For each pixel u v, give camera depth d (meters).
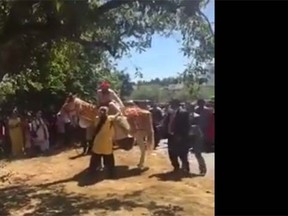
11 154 11.18
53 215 5.11
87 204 5.59
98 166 7.68
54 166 8.91
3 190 6.66
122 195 6.04
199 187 6.28
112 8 5.11
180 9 5.20
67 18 4.66
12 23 4.91
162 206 5.33
